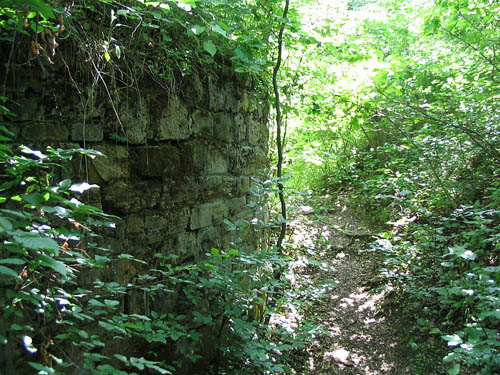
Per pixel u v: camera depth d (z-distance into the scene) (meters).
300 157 6.11
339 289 4.63
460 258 3.61
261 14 3.57
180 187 2.69
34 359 1.77
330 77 5.16
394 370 3.30
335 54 4.56
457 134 4.60
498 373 2.35
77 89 2.00
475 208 3.53
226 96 3.21
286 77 4.59
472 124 4.44
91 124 2.09
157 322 2.18
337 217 6.53
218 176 3.14
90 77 2.07
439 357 3.27
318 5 6.17
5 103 1.74
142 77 2.39
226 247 3.29
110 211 2.22
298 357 3.49
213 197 3.07
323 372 3.35
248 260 2.64
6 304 1.63
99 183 2.14
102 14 2.13
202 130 2.90
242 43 3.01
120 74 2.24
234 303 2.99
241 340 3.06
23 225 1.30
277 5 3.63
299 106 5.10
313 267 5.05
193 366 2.79
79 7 2.05
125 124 2.27
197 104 2.83
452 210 4.54
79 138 2.03
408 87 5.77
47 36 1.73
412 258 4.37
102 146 2.15
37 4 1.21
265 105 4.14
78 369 1.98
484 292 2.47
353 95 4.76
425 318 3.71
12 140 1.77
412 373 3.21
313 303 4.35
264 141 4.17
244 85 3.50
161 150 2.52
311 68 4.98
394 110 5.02
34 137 1.84
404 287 4.07
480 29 4.34
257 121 3.91
